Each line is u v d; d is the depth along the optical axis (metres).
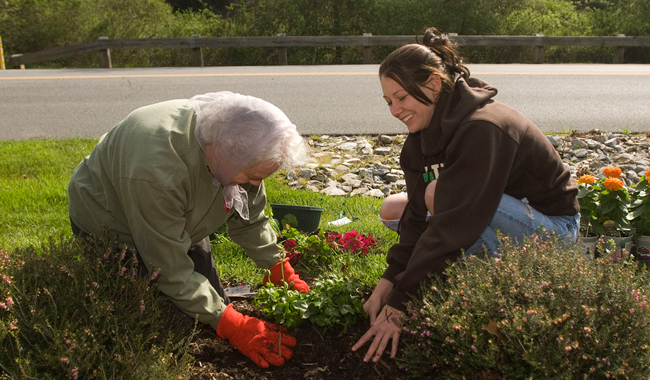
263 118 2.16
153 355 2.18
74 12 17.09
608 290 2.12
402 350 2.38
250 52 16.83
